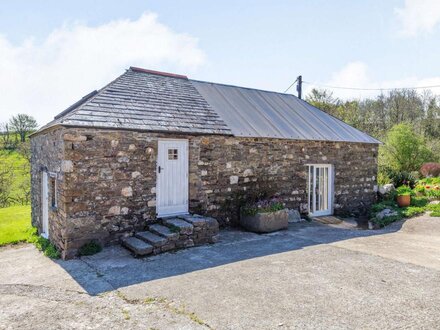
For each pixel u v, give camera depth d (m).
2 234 9.68
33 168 10.70
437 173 21.09
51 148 8.16
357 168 12.91
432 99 32.44
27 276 5.88
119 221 7.56
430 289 4.82
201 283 5.20
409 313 4.03
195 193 8.90
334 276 5.44
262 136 9.96
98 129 7.23
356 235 8.80
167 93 10.11
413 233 9.07
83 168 7.05
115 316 4.16
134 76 10.34
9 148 28.31
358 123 31.59
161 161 8.34
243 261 6.37
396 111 34.09
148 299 4.64
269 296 4.64
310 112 13.96
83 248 6.97
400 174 16.81
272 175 10.44
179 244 7.34
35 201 10.33
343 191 12.46
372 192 13.45
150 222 8.05
